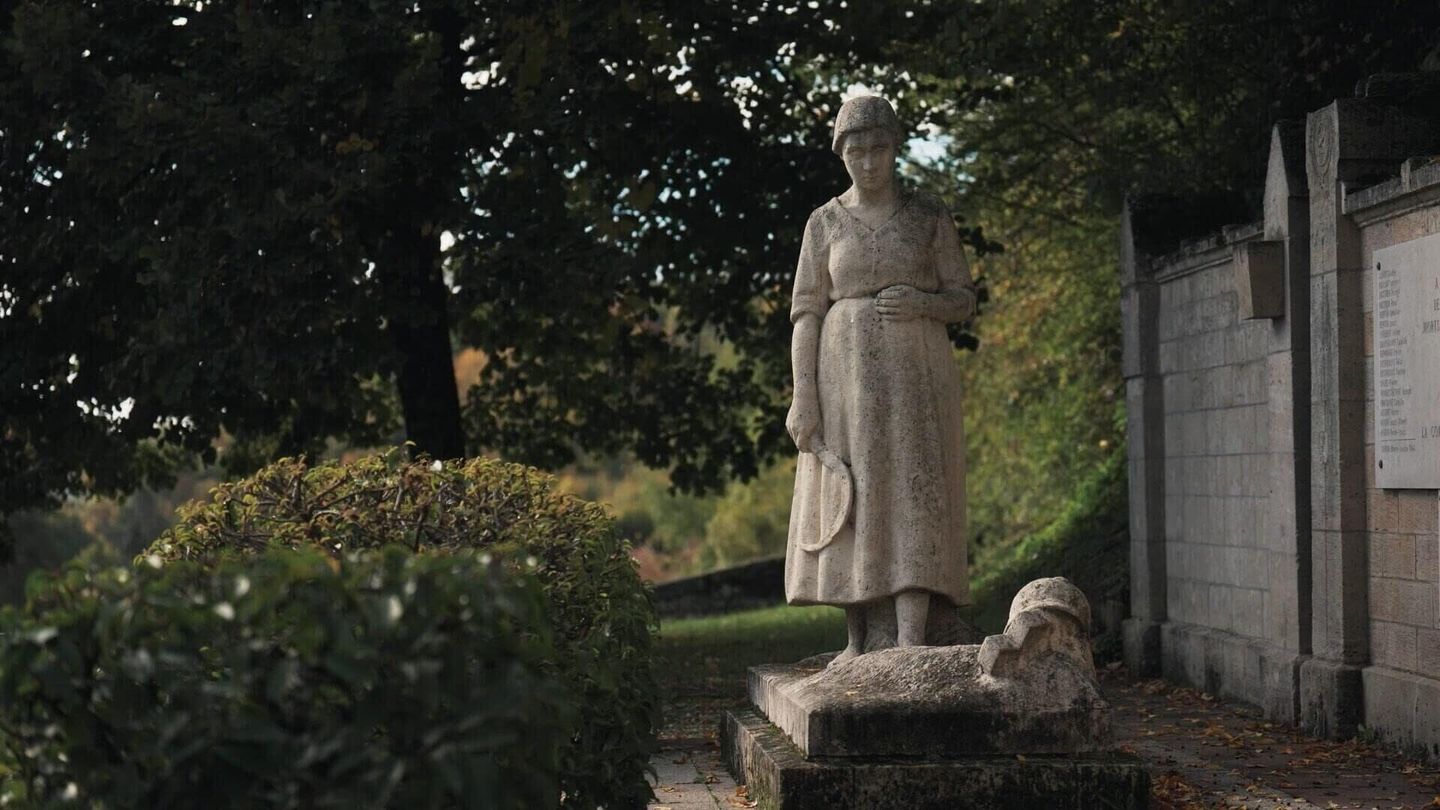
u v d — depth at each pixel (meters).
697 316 20.16
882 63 18.14
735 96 18.47
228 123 13.47
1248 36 15.98
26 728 4.32
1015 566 22.69
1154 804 7.67
